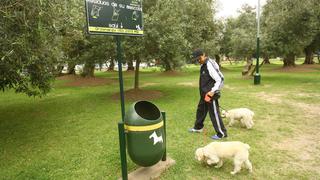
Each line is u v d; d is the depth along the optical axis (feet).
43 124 23.39
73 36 23.85
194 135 19.03
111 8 13.17
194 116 24.49
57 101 35.01
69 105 31.96
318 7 45.57
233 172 13.15
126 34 14.23
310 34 50.37
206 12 52.80
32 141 18.95
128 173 13.34
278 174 13.15
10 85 21.03
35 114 27.48
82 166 14.55
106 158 15.46
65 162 15.16
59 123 23.57
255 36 53.72
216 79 17.43
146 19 30.14
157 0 33.40
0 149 17.51
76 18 20.44
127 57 34.19
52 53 20.08
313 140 17.72
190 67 110.52
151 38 31.01
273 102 30.35
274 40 51.13
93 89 46.70
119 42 13.80
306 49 92.12
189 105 29.68
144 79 64.18
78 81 55.88
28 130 21.70
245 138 18.22
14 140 19.27
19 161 15.56
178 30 33.09
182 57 36.96
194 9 47.67
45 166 14.74
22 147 17.80
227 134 19.01
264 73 69.92
